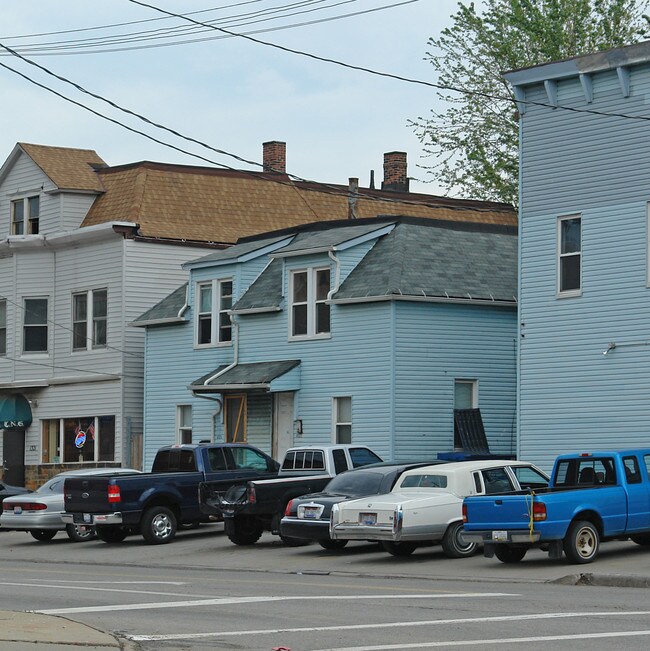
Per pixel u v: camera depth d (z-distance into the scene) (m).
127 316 44.66
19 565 26.17
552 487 23.45
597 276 29.81
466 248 38.06
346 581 20.94
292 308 37.97
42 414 47.88
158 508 30.14
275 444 38.03
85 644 13.11
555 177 30.83
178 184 47.88
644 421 28.64
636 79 29.23
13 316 48.00
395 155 58.09
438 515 23.88
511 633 13.82
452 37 51.75
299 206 51.16
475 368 36.16
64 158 48.75
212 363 40.72
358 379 35.62
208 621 15.27
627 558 22.58
